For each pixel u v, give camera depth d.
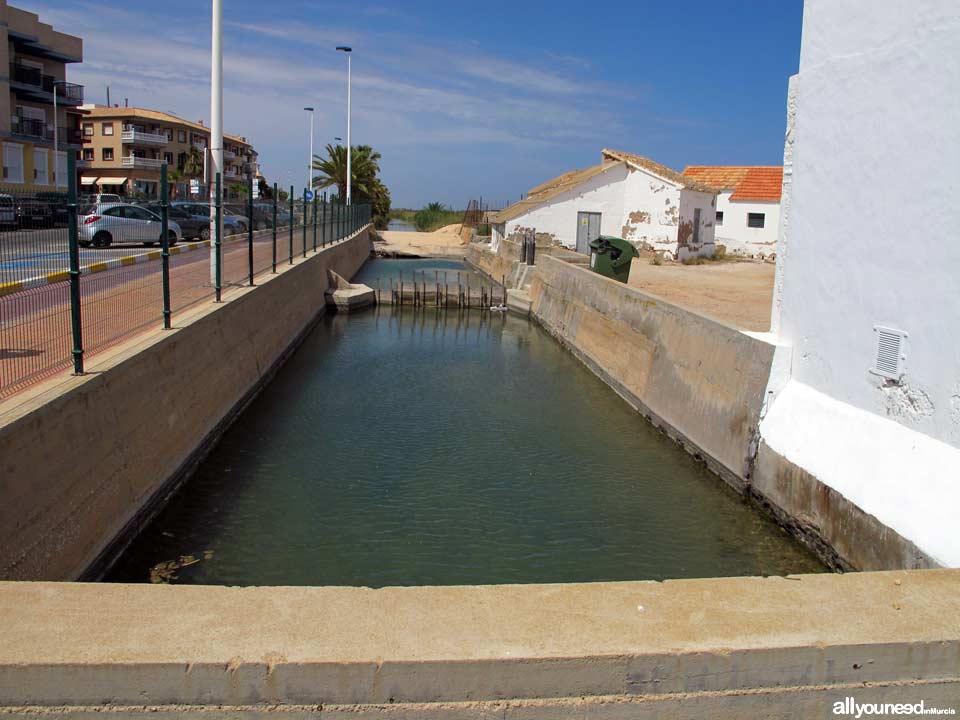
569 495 11.01
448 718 4.15
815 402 9.38
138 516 9.09
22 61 48.31
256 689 4.03
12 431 6.51
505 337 25.19
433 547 9.27
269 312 17.97
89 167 67.69
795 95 10.15
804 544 9.09
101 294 10.44
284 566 8.70
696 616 4.64
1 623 4.26
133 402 9.27
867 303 8.40
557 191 37.81
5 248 7.86
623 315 17.78
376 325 26.75
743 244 41.88
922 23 7.46
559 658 4.16
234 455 12.20
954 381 7.07
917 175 7.57
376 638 4.26
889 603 4.89
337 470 11.72
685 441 12.92
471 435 13.73
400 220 123.19
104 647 4.07
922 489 7.20
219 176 14.45
